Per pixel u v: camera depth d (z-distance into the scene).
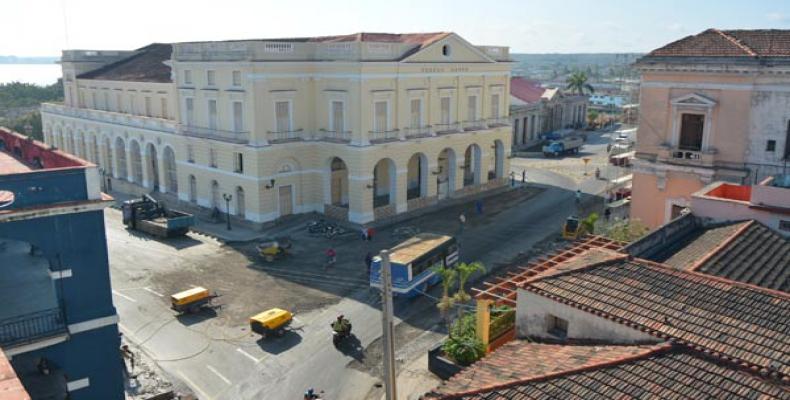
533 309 19.47
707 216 25.77
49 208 20.50
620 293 18.55
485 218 50.97
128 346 28.75
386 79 47.94
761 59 31.09
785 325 16.17
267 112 47.09
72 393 22.11
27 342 20.30
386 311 17.34
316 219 49.88
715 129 33.19
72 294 21.58
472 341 25.33
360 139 47.03
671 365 15.48
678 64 33.44
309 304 33.81
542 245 43.28
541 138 97.31
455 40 52.81
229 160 49.00
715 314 16.97
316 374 26.84
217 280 37.28
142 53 72.00
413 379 25.95
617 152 67.69
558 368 16.45
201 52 49.78
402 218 50.50
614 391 14.96
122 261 40.59
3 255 28.64
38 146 27.12
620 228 34.12
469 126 56.12
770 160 31.95
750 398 14.07
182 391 25.61
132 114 62.88
